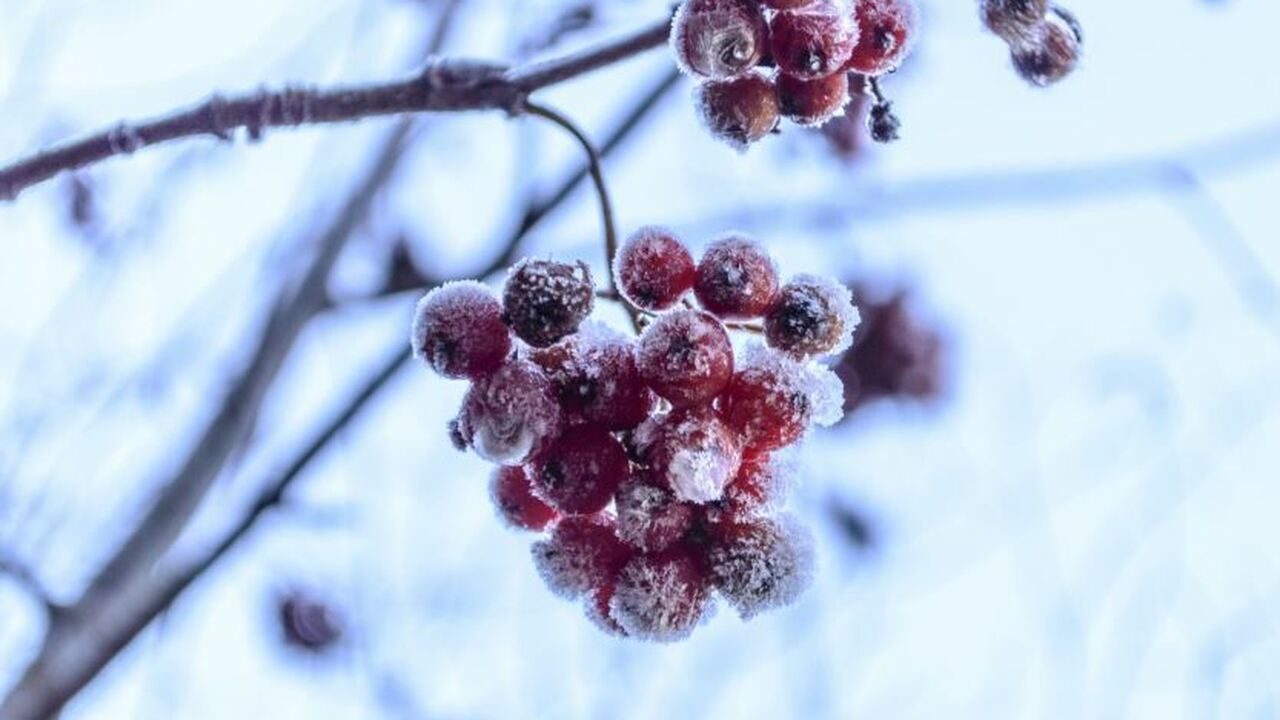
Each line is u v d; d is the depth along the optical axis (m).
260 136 0.39
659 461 0.36
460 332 0.36
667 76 0.49
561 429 0.36
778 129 0.38
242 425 0.49
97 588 0.46
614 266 0.37
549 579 0.37
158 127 0.39
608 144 0.49
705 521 0.36
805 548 0.36
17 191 0.39
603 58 0.39
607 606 0.37
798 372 0.36
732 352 0.36
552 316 0.36
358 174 0.52
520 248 0.49
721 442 0.36
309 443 0.47
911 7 0.37
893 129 0.38
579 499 0.36
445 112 0.39
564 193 0.49
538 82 0.39
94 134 0.39
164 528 0.47
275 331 0.50
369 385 0.47
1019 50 0.38
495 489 0.38
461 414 0.36
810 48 0.37
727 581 0.36
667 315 0.36
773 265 0.37
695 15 0.37
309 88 0.39
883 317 0.57
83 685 0.45
